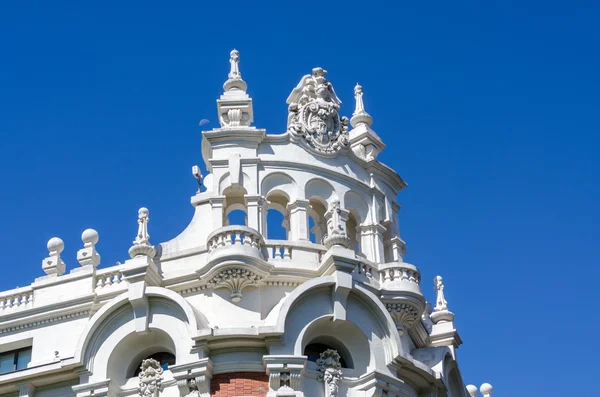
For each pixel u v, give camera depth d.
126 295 44.16
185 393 42.38
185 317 43.44
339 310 44.31
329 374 43.69
